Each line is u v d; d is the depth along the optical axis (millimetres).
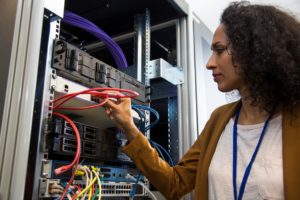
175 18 1463
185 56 1426
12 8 700
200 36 1561
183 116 1376
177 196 874
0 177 608
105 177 938
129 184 1024
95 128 970
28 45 676
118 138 1069
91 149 936
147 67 1341
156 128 1626
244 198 630
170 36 1572
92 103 902
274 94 704
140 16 1426
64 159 936
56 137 805
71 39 1295
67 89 836
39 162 732
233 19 749
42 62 787
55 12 794
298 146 610
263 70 693
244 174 645
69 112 990
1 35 696
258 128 695
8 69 656
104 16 1451
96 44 1619
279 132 670
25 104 644
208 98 1525
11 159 616
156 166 858
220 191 678
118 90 874
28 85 655
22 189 614
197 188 759
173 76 1360
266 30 703
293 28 729
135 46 1398
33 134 745
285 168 601
